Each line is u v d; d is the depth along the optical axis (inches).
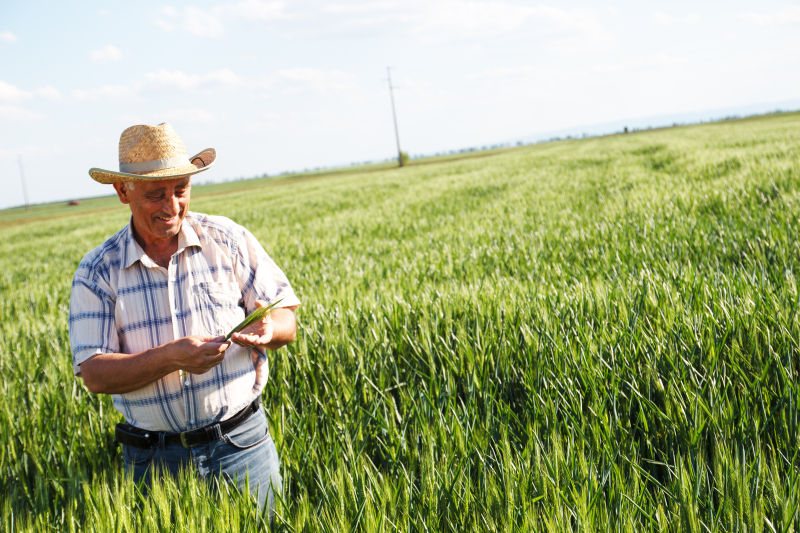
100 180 86.7
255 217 832.3
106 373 83.2
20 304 355.3
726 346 128.0
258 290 96.6
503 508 87.4
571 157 1380.4
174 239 92.0
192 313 90.6
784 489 84.3
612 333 138.9
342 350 155.6
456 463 104.1
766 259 215.3
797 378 117.6
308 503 95.0
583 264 254.4
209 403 90.5
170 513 87.7
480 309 168.7
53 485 122.2
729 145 1034.1
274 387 146.2
